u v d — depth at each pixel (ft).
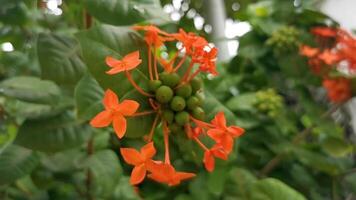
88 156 1.44
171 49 1.49
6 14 1.50
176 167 1.69
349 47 1.87
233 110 1.92
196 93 1.09
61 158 1.48
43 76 1.19
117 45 1.11
